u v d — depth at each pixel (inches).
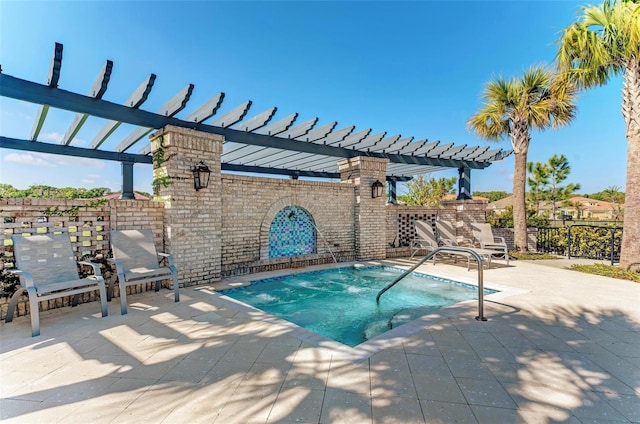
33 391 89.7
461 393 87.6
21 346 120.8
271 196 285.4
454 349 116.3
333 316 186.2
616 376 96.7
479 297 150.5
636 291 201.2
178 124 217.6
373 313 191.5
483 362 106.1
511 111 375.2
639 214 249.6
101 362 107.3
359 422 75.3
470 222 405.1
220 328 139.6
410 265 308.0
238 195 265.1
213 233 235.3
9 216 161.2
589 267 275.9
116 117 191.5
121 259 183.5
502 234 439.5
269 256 290.4
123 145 275.1
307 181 309.1
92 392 89.0
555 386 91.2
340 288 250.1
